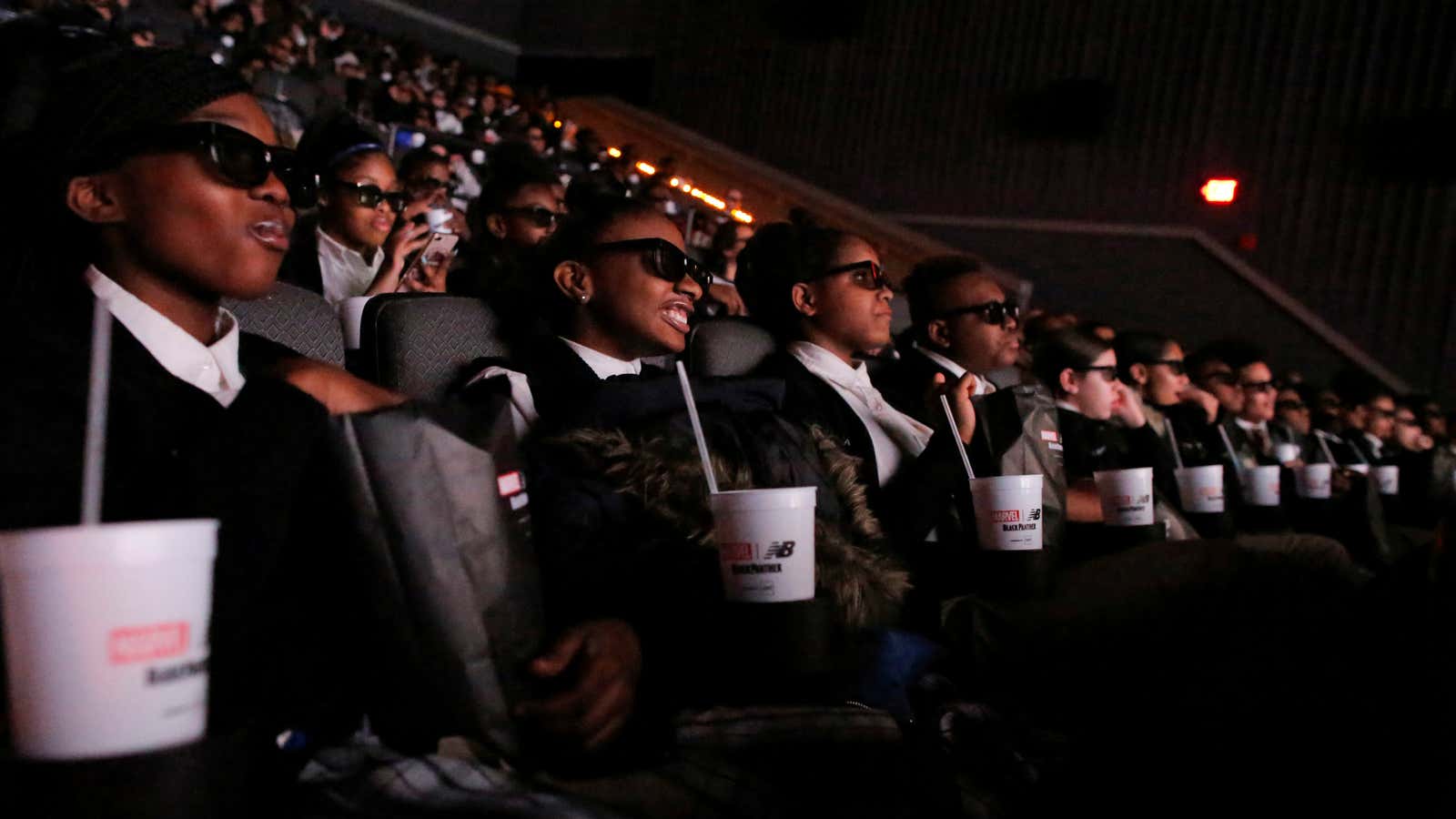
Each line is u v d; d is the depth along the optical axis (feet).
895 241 36.24
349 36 31.60
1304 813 3.55
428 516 3.26
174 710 2.12
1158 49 34.12
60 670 2.00
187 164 3.49
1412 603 3.56
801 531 3.60
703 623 4.24
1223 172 33.19
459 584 3.30
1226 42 33.30
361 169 9.69
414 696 3.28
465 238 12.33
